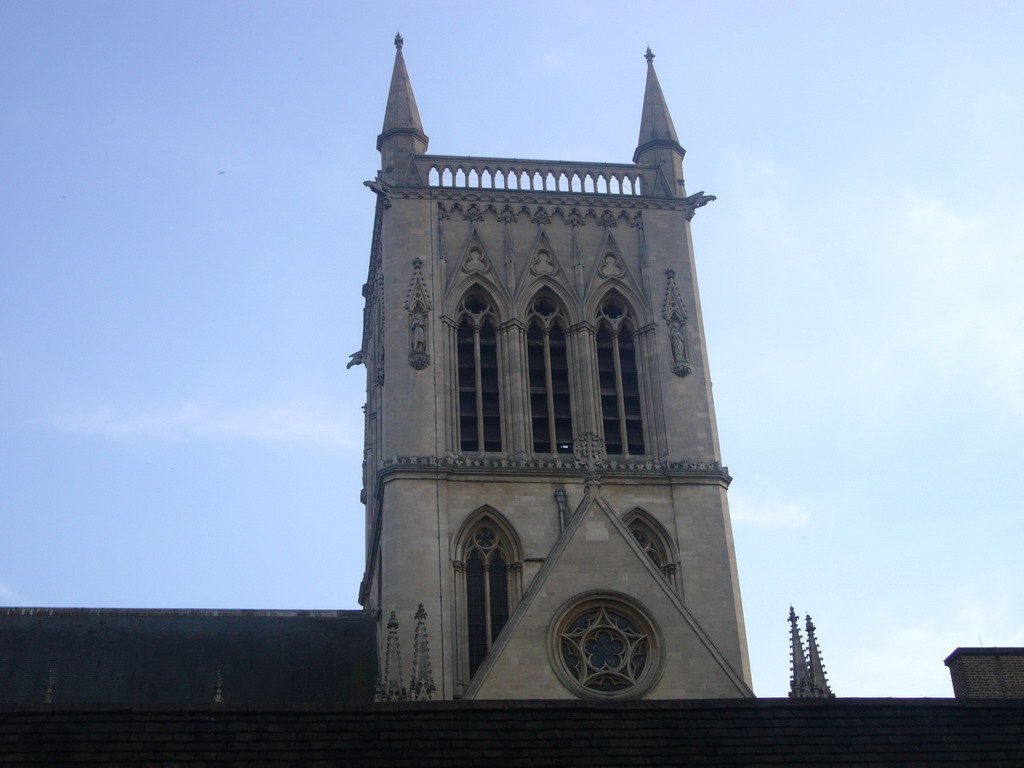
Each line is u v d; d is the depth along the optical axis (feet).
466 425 286.25
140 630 266.77
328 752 131.34
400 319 290.97
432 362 286.46
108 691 254.06
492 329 296.30
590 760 133.80
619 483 278.05
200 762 128.57
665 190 315.58
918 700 147.64
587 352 293.64
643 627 238.27
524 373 289.94
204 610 273.13
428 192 304.50
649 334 297.12
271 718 135.23
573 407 289.74
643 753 135.74
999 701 148.56
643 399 292.20
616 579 239.91
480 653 262.26
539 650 231.91
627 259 305.73
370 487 328.70
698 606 269.03
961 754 140.36
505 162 313.32
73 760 127.54
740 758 136.67
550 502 273.54
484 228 303.68
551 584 237.66
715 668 234.38
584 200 309.01
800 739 140.36
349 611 277.85
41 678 254.27
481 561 270.05
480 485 274.16
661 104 330.34
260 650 265.75
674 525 275.80
